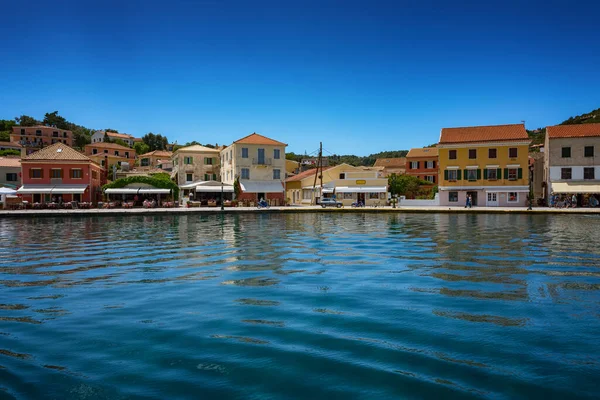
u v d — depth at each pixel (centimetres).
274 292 870
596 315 701
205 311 737
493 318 688
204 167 6556
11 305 789
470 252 1437
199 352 555
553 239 1844
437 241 1786
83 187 5388
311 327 649
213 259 1311
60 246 1700
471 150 5525
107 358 539
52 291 898
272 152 6000
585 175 5128
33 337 616
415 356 539
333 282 961
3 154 8319
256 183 5888
